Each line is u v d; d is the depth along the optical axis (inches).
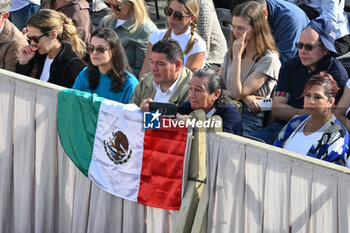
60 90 545.6
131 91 619.2
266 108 620.7
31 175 586.6
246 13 625.0
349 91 565.9
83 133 540.4
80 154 545.6
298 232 438.0
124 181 520.7
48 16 656.4
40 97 560.7
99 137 530.6
